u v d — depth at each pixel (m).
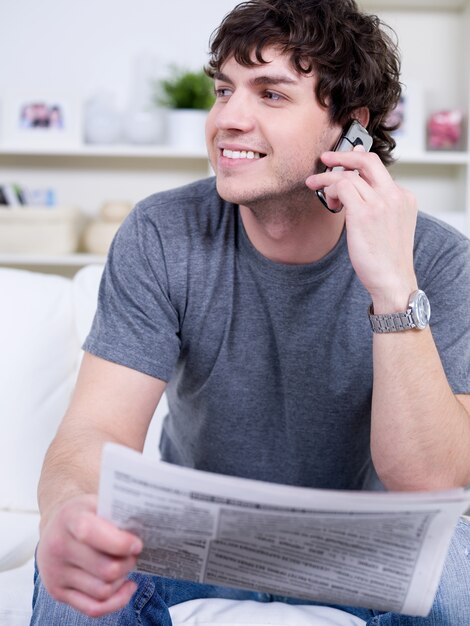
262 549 0.80
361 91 1.19
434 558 0.80
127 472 0.72
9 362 1.59
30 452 1.56
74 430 1.07
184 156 3.19
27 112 3.09
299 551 0.80
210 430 1.27
